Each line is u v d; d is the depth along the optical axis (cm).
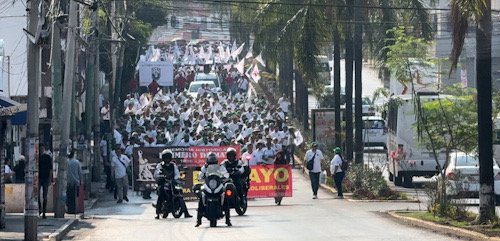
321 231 3612
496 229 3431
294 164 7662
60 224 4000
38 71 3375
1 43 5206
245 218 4291
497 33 7581
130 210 4981
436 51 7244
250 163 5719
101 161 7600
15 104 3941
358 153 6272
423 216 4094
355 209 4781
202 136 6538
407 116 6144
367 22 6469
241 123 7575
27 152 3381
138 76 11344
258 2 8044
